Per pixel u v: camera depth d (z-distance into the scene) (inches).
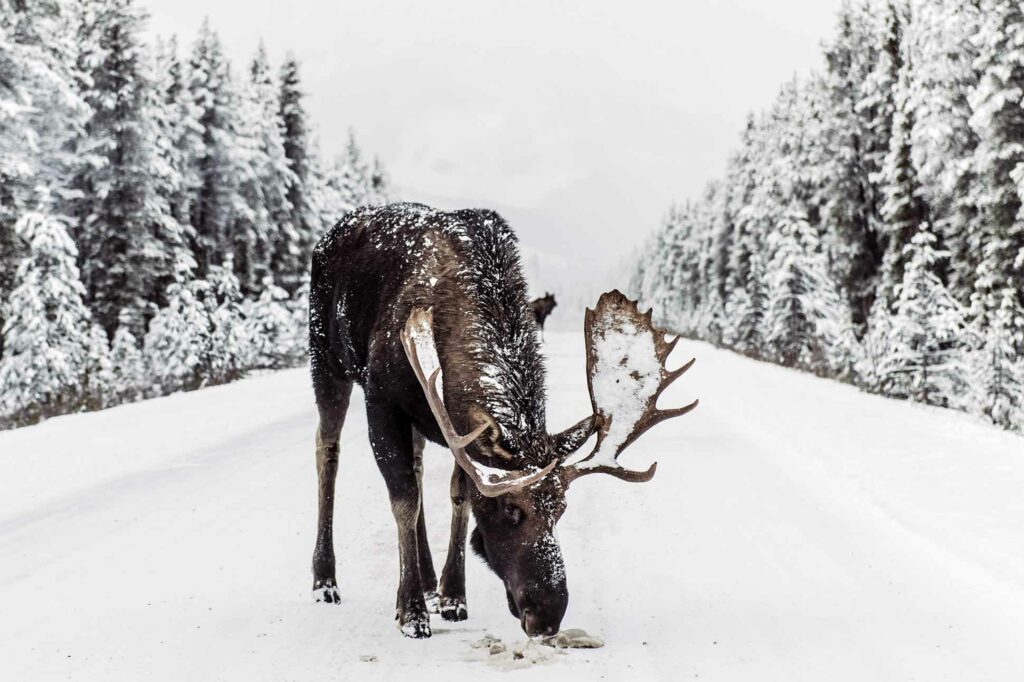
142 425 615.2
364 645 208.1
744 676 187.3
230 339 1217.4
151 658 198.2
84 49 1251.2
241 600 245.4
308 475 433.1
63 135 1091.3
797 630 217.3
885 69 1378.0
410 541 219.5
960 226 1116.5
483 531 192.9
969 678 186.1
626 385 206.5
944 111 1114.1
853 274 1461.6
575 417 606.2
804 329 1456.7
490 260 223.9
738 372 1029.2
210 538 315.6
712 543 301.4
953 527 305.0
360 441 537.3
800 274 1462.8
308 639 212.1
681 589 252.8
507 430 195.5
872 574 263.0
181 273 1304.1
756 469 426.0
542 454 196.4
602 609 235.6
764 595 246.4
